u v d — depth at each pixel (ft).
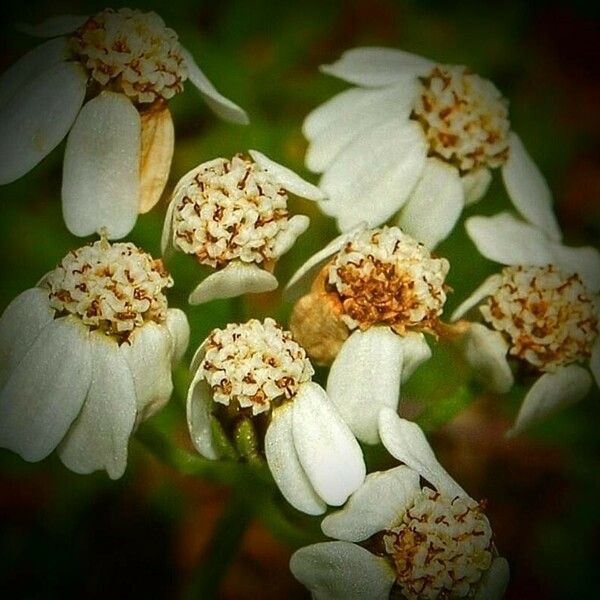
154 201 0.26
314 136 0.27
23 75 0.26
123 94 0.26
